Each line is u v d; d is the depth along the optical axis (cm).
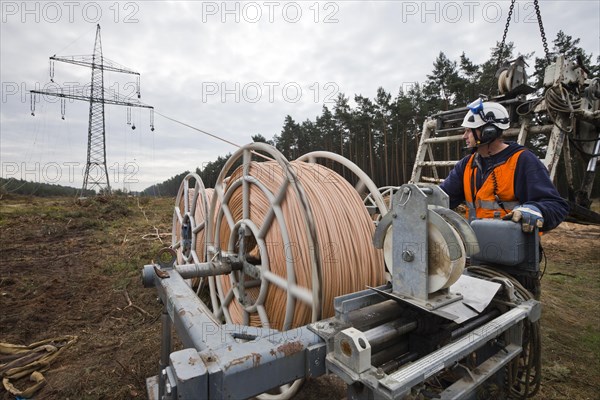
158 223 1430
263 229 268
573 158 1431
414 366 119
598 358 361
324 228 226
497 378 206
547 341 397
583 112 420
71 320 441
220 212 355
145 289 556
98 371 322
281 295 254
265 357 124
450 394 147
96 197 2062
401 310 172
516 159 240
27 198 2520
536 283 212
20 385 306
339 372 123
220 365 116
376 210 345
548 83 425
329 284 218
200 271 284
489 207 255
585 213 462
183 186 627
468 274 214
